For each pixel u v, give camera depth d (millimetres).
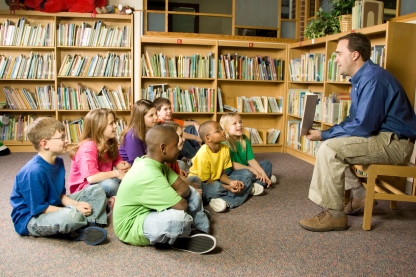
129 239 1894
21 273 1630
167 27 4660
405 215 2486
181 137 2787
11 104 4457
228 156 2730
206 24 4762
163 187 1818
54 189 1989
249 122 5004
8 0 4258
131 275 1628
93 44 4469
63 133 1974
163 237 1777
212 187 2576
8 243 1926
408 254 1888
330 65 3865
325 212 2223
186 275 1637
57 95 4457
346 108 3609
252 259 1798
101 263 1729
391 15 3557
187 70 4512
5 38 4332
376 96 2133
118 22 4641
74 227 1917
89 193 2145
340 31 3879
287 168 3895
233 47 4812
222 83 4859
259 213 2475
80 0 4391
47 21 4559
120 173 2400
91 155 2316
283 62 4816
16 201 1996
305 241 2023
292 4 4934
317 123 4203
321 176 2162
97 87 4734
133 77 4598
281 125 4875
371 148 2141
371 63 2293
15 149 4500
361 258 1834
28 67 4402
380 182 2561
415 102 3088
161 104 3279
